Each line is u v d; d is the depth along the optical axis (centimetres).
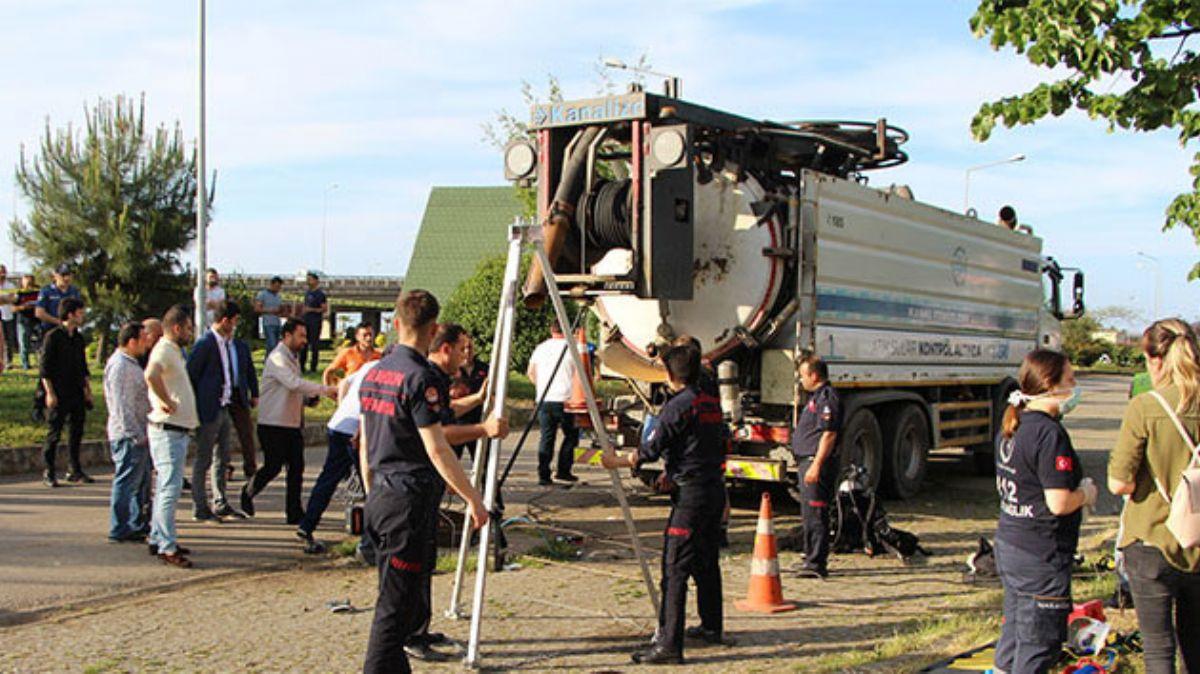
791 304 1034
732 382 1030
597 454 1134
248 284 4516
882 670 580
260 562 848
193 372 981
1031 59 686
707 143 1026
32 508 1035
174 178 2484
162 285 2450
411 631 560
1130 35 677
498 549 825
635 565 861
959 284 1339
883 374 1163
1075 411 2820
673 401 610
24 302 2028
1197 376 481
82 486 1170
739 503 1200
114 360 898
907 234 1209
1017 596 486
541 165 953
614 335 1102
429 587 612
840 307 1082
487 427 601
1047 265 1644
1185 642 492
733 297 1034
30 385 1725
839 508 928
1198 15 665
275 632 655
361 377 904
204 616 691
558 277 933
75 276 2383
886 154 1209
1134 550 490
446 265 4359
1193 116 711
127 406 894
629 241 920
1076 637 595
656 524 1042
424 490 520
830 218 1062
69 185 2428
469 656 593
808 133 1076
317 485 890
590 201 936
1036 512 480
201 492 991
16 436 1295
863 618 710
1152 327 543
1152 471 484
